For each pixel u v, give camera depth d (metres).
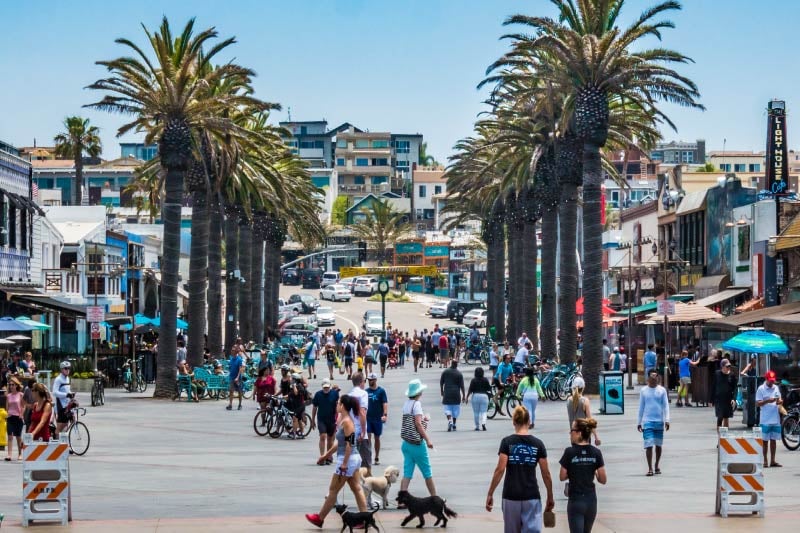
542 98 86.94
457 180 133.12
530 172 95.69
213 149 82.25
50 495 28.12
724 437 29.22
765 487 34.78
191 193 87.94
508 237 126.44
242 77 88.94
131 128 77.56
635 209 132.38
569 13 78.56
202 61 76.75
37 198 115.50
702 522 28.16
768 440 39.97
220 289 102.38
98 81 74.50
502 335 135.12
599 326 76.44
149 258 147.50
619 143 84.25
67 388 44.94
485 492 34.19
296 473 38.69
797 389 54.22
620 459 42.56
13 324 72.31
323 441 40.84
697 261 109.44
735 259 97.81
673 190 119.88
